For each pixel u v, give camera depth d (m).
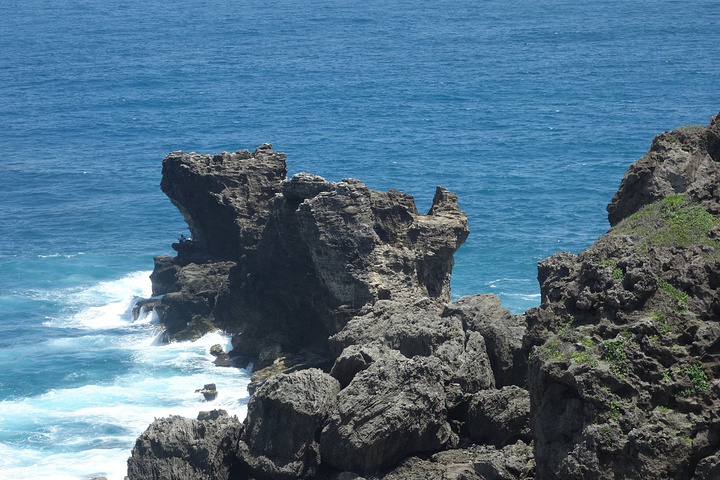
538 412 41.44
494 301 65.56
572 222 145.12
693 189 47.34
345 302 82.00
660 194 53.66
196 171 103.56
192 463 57.12
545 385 41.25
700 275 42.53
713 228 44.34
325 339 87.38
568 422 40.50
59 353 95.31
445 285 86.06
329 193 81.56
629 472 38.91
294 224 85.44
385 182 177.38
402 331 61.56
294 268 87.19
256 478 55.31
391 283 81.56
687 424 39.28
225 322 97.19
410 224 84.44
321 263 82.00
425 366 54.56
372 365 55.03
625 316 41.84
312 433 53.97
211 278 101.19
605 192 162.00
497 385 61.09
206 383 86.38
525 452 51.25
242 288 94.50
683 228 44.75
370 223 82.12
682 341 41.12
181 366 90.56
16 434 76.62
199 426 58.41
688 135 55.31
